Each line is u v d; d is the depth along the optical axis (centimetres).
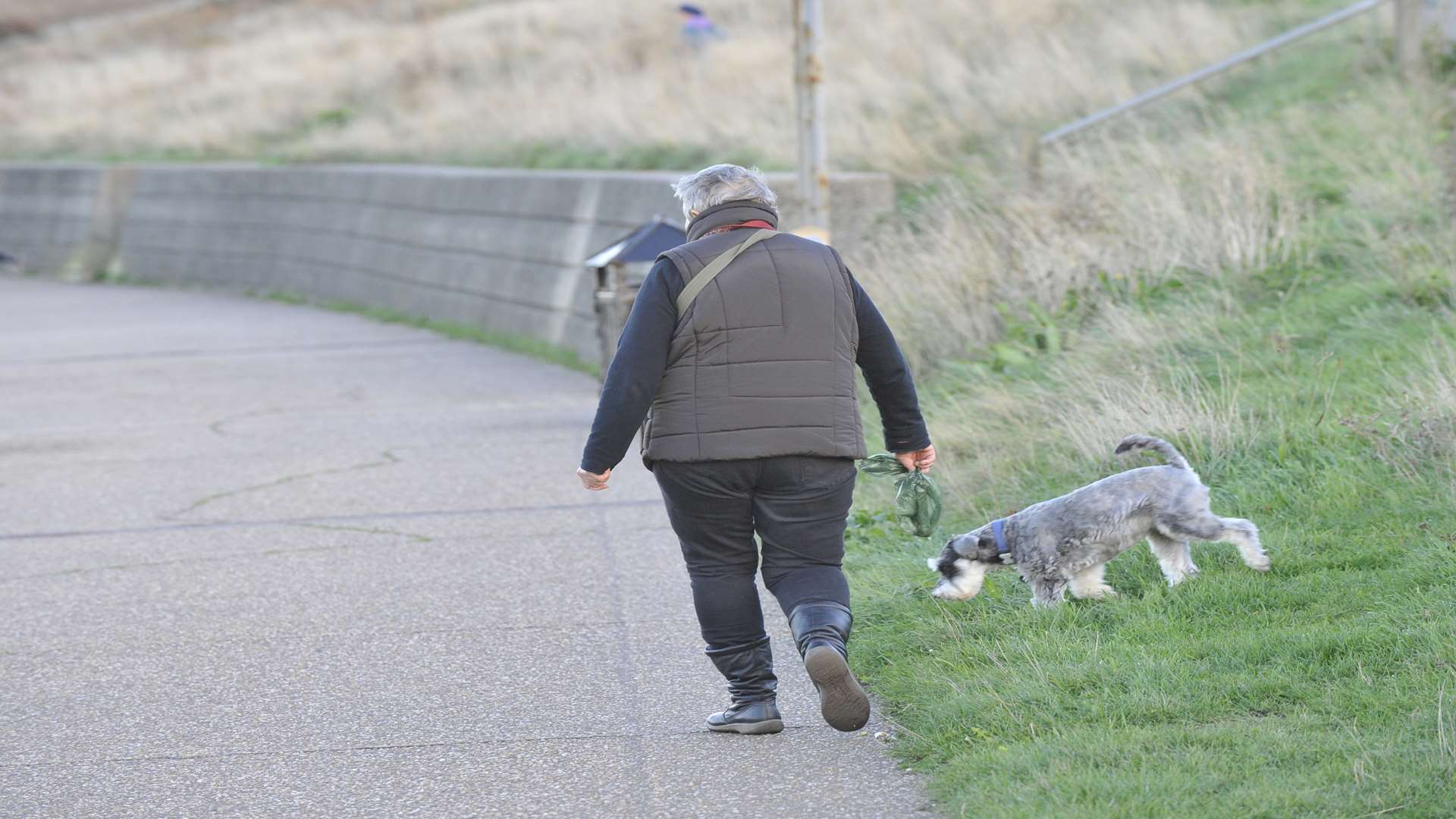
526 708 1492
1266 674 1312
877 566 1856
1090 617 1527
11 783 1332
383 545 2231
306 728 1456
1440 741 1112
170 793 1295
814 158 3244
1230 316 2631
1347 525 1666
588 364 4400
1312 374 2217
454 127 7025
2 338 5672
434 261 5819
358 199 6519
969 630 1552
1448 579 1462
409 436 3219
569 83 7031
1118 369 2488
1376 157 3294
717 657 1362
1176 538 1521
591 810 1221
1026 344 2844
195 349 5116
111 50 12688
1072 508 1529
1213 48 4753
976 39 5641
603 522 2341
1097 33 5272
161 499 2633
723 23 7394
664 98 6062
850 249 4097
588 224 4822
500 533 2286
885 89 5209
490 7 10700
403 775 1320
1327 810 1049
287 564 2133
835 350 1266
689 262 1247
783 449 1234
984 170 4209
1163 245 3009
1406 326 2347
